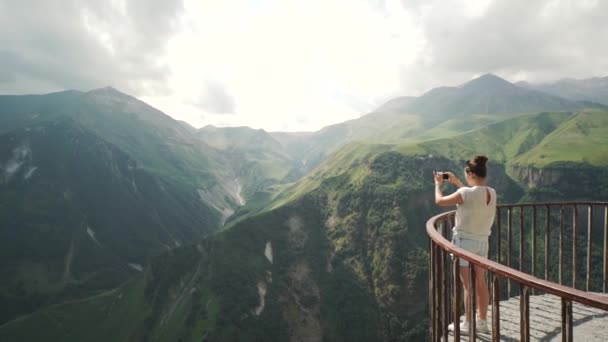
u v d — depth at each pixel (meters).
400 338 108.38
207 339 97.50
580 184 147.62
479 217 4.89
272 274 124.12
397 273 122.56
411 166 166.62
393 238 132.25
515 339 4.99
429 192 153.75
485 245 4.98
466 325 5.20
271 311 111.00
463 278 5.18
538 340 4.97
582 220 98.25
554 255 87.62
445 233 5.66
